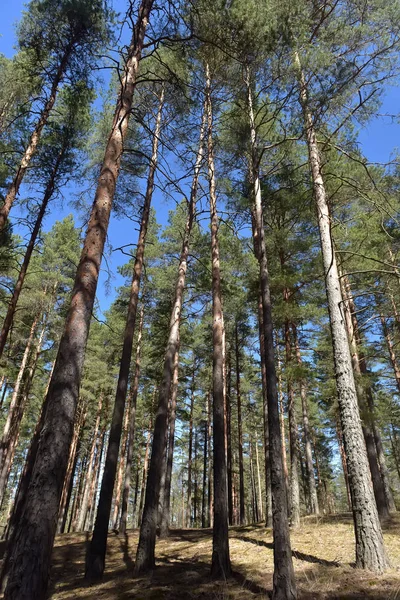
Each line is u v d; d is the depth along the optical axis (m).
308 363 14.27
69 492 22.38
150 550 7.40
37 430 9.48
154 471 8.03
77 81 11.24
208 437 25.27
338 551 7.51
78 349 4.41
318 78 7.40
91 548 7.60
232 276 15.66
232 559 7.83
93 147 11.89
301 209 10.03
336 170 10.16
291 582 4.93
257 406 28.42
